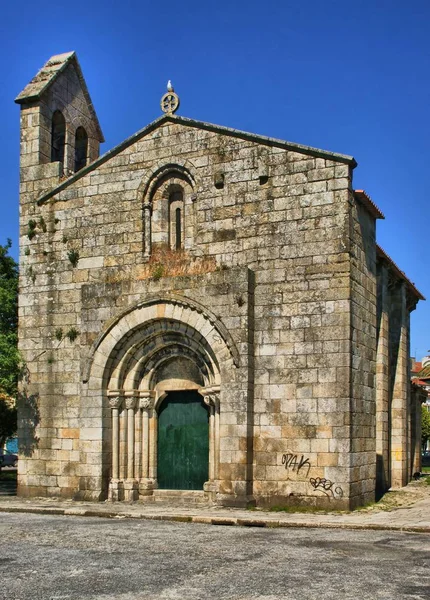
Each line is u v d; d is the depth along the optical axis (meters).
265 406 23.98
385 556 15.05
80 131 32.47
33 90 29.75
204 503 24.86
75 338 27.56
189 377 26.64
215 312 24.62
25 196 29.36
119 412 26.58
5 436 40.03
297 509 22.81
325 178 24.16
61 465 27.14
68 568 13.99
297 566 14.02
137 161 27.42
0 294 31.03
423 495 28.17
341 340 23.23
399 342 33.84
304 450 23.27
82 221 28.09
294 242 24.33
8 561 14.73
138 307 26.00
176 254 26.30
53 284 28.25
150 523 20.73
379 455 28.94
